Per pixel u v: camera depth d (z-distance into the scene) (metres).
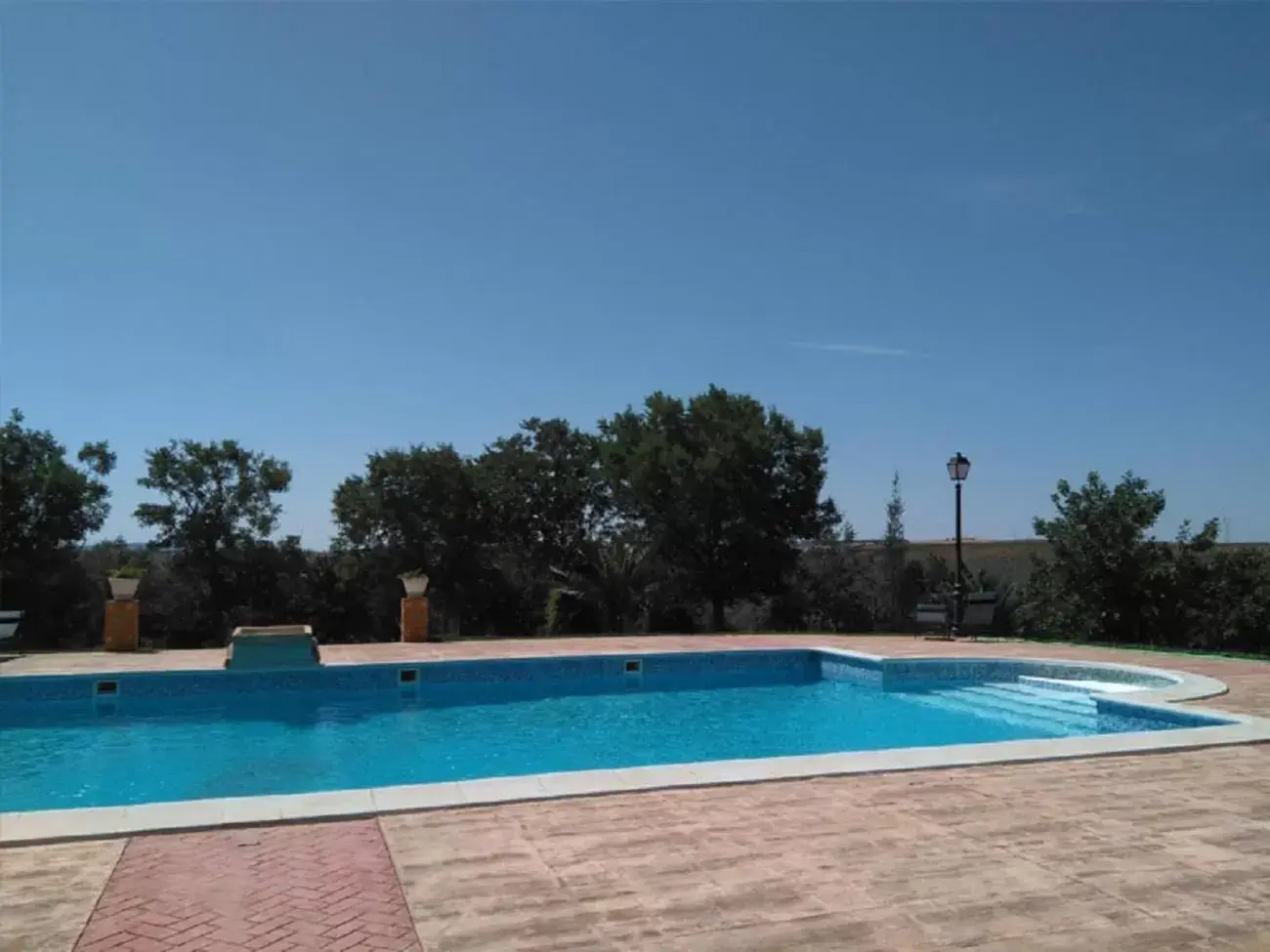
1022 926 3.74
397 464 27.31
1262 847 4.76
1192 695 10.11
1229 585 19.16
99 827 4.98
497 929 3.71
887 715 12.10
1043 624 20.42
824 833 5.00
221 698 12.66
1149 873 4.36
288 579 27.89
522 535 28.70
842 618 24.78
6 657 14.07
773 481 25.69
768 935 3.65
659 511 25.58
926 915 3.85
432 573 27.72
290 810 5.31
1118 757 6.94
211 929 3.70
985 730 11.05
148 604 26.47
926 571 24.08
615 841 4.86
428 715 12.04
